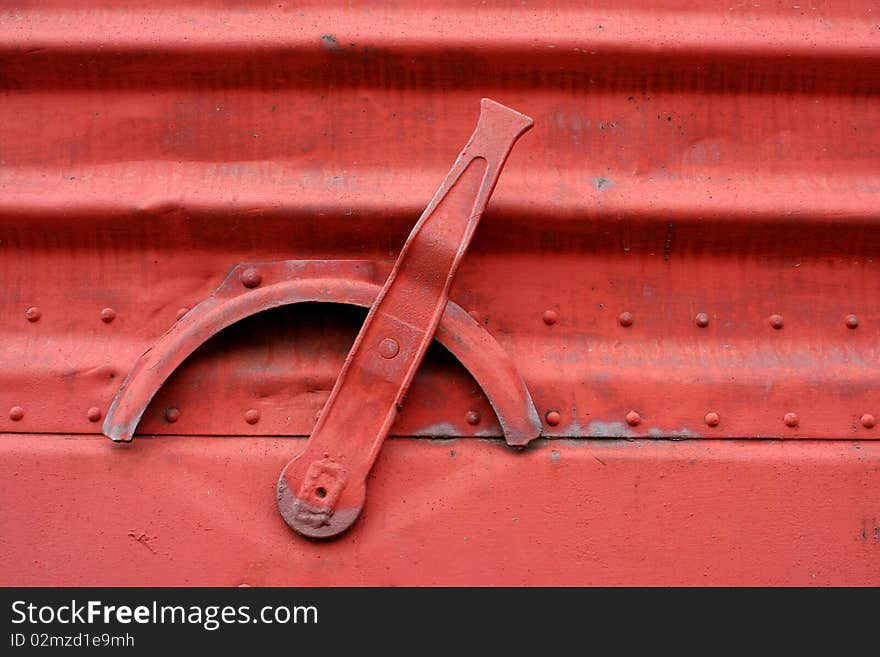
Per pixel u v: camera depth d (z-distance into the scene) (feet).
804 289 6.63
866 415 6.32
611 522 5.98
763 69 6.79
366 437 5.89
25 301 6.48
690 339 6.50
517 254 6.54
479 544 5.90
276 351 6.32
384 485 6.01
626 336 6.47
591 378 6.29
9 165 6.69
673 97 6.80
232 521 5.90
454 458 6.09
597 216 6.45
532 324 6.44
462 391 6.23
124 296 6.46
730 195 6.56
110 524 5.89
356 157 6.64
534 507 5.99
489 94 6.73
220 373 6.25
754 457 6.18
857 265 6.69
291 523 5.80
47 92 6.76
